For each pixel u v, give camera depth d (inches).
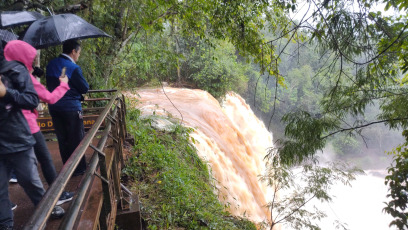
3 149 97.3
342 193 1043.9
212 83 896.9
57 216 121.6
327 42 164.2
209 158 431.2
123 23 384.5
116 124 175.0
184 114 545.0
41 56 325.4
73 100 143.5
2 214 100.9
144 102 596.4
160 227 206.2
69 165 87.9
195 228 218.5
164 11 366.6
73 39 143.9
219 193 375.2
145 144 291.4
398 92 186.2
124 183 237.9
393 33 163.5
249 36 314.2
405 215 213.5
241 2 302.2
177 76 888.3
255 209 489.4
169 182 245.4
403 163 222.2
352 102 185.3
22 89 97.0
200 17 365.7
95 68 373.1
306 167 294.7
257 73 1164.5
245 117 910.4
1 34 144.5
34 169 106.5
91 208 119.2
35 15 172.6
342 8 159.2
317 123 180.5
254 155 666.2
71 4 294.4
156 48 378.6
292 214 318.7
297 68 1363.2
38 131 118.3
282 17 297.4
